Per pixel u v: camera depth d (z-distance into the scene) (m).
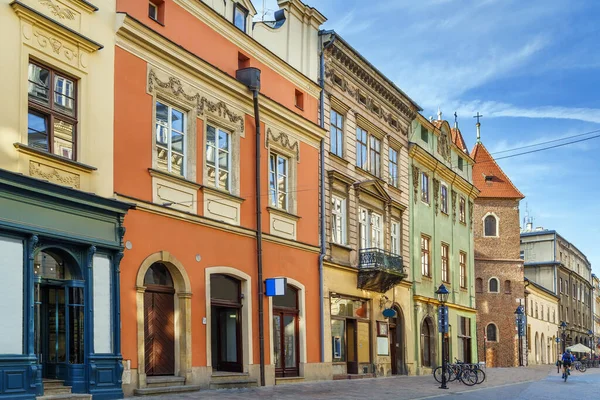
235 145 23.16
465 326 45.09
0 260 14.95
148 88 19.52
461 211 46.34
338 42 29.58
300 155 26.89
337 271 28.81
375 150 33.56
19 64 15.82
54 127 16.75
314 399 19.31
